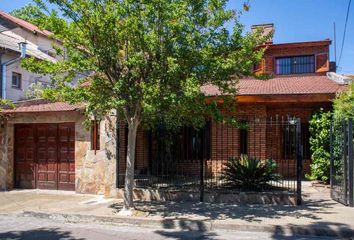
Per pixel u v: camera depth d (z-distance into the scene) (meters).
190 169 13.59
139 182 13.25
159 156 13.29
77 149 13.78
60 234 8.54
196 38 9.48
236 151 15.79
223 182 13.08
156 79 9.49
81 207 11.10
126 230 8.94
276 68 21.69
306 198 11.93
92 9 9.39
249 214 9.77
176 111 10.30
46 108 14.09
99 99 9.76
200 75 9.68
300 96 14.55
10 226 9.41
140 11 9.14
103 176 13.23
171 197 11.89
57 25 9.37
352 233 8.08
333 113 13.75
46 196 13.22
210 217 9.51
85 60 9.55
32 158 14.91
